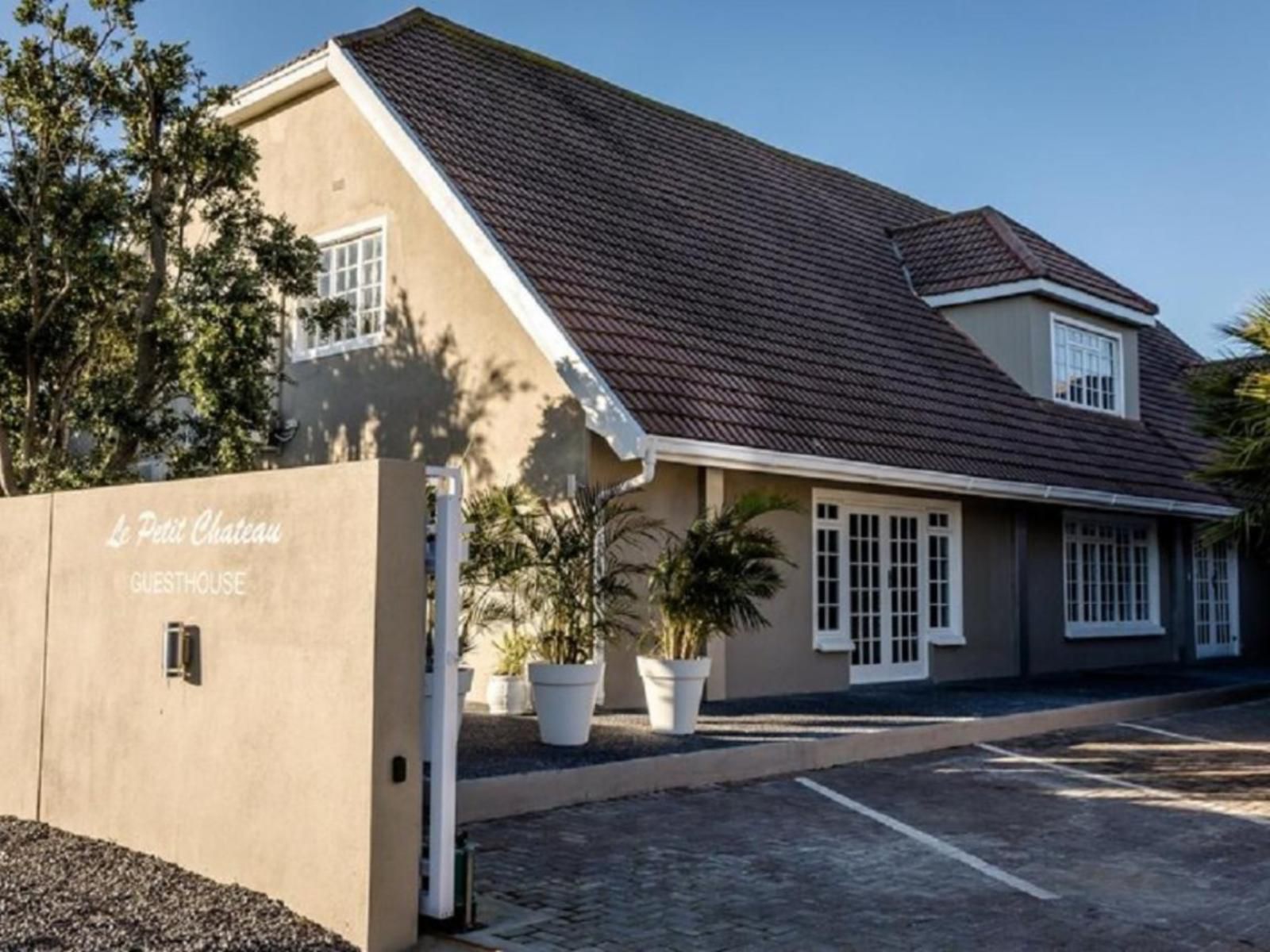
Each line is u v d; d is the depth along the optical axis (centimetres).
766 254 1867
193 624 730
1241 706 1711
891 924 662
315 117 1702
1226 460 1343
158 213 1326
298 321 1692
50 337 1317
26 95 1248
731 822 902
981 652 1853
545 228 1484
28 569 896
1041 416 2008
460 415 1461
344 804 618
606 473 1334
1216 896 726
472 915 652
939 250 2220
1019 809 966
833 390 1606
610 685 1329
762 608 1497
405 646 626
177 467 1298
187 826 721
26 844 779
